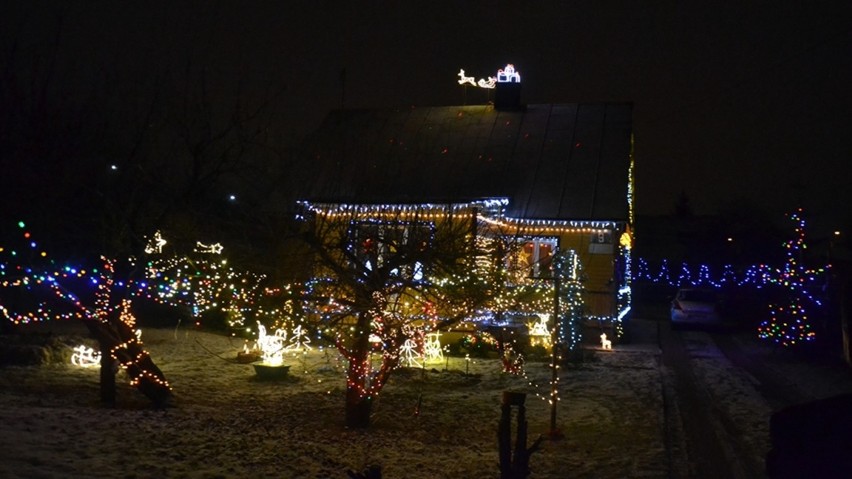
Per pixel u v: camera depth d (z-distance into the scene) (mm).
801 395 14836
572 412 12773
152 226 11094
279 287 10875
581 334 18734
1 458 7426
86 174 10477
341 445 9992
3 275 11102
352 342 11383
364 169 12539
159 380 11914
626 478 8766
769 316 24406
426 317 11211
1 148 9828
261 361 16688
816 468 4629
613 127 25344
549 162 23891
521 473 6340
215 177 11141
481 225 14062
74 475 7273
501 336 17250
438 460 9453
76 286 12141
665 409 13195
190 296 16797
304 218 11055
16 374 13766
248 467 8430
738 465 9469
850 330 18891
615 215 21656
